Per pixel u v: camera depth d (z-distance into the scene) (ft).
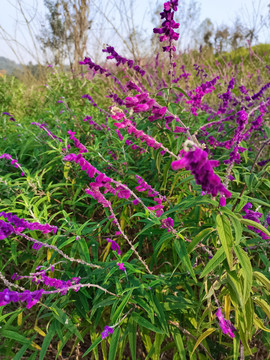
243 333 5.86
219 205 5.48
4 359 6.73
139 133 6.05
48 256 7.59
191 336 6.64
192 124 10.82
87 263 6.49
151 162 9.43
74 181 9.64
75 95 16.67
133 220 9.03
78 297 7.03
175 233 6.06
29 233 8.39
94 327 6.59
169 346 6.88
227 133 10.07
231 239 5.21
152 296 6.26
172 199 8.71
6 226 5.90
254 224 5.33
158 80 17.17
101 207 9.84
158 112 5.98
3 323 7.41
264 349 7.93
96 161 9.78
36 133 12.32
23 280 8.95
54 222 9.91
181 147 8.14
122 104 11.03
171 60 9.63
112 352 5.66
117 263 6.11
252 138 11.57
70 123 12.89
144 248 9.26
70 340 8.46
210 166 3.86
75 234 7.16
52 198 9.92
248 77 19.42
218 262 5.39
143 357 8.13
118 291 6.11
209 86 9.30
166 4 8.32
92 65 11.14
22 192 9.31
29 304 5.03
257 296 6.29
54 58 25.30
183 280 6.87
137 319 6.04
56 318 6.20
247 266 5.27
